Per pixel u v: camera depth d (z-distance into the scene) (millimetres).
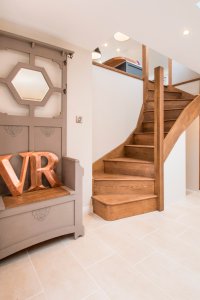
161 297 1180
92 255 1604
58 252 1648
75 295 1199
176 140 2930
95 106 3021
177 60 2777
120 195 2561
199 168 3643
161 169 2562
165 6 1658
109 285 1278
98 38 2152
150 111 3619
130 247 1723
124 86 3396
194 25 1933
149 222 2230
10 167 1729
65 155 2201
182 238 1883
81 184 1889
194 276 1362
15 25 1885
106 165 3094
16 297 1187
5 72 1854
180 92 4328
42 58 2055
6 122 1812
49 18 1801
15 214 1511
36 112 2047
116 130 3318
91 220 2264
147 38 2180
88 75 2412
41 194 1753
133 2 1603
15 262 1515
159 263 1504
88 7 1658
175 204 2859
